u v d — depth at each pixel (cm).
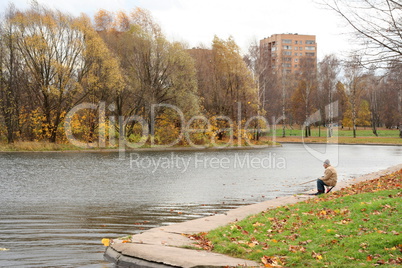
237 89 5778
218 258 758
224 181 2191
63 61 4484
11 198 1609
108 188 1906
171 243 872
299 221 1025
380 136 8006
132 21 5356
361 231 870
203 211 1380
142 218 1262
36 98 4472
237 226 1011
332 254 755
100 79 4541
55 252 880
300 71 8056
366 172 2697
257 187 1964
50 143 4297
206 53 5875
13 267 774
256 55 6400
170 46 5047
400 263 687
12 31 4225
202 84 5725
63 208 1412
